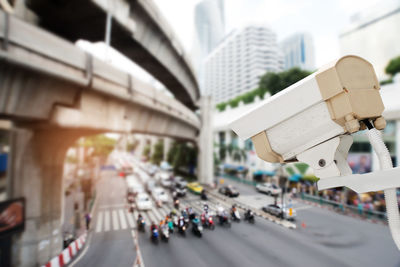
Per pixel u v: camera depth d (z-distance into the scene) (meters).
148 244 12.57
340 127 2.15
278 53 103.94
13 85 6.86
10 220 9.12
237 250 11.66
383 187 1.84
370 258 10.70
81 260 10.74
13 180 9.84
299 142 2.39
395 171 1.80
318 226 15.20
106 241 13.08
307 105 2.24
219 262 10.41
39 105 8.08
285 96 2.39
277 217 17.17
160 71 19.58
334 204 19.77
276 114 2.45
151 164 61.69
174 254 11.24
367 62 2.19
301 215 17.70
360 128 2.14
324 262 10.35
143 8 12.98
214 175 42.34
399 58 34.75
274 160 2.61
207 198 23.77
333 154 2.20
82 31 11.77
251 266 10.02
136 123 14.91
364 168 25.05
